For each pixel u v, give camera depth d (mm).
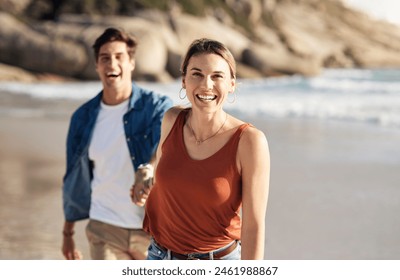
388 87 27812
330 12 77125
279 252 5047
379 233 5566
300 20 69500
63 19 35031
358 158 9547
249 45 40219
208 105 2402
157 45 32469
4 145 10695
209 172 2406
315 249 5117
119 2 38562
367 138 11781
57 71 31750
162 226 2609
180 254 2557
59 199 6730
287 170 8602
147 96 3658
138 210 3557
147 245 3582
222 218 2459
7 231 5527
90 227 3646
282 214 6238
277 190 7340
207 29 38188
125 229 3555
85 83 30797
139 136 3582
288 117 15734
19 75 30469
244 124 2422
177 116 2586
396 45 76000
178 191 2461
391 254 4984
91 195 3691
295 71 38500
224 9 49875
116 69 3582
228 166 2395
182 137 2514
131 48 3672
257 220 2389
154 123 3568
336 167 8797
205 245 2512
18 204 6520
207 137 2447
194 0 44719
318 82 30422
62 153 9852
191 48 2439
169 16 38250
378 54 70312
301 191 7281
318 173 8367
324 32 69375
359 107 18234
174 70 34188
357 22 77500
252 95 23172
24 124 13609
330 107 18109
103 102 3697
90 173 3693
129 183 3566
